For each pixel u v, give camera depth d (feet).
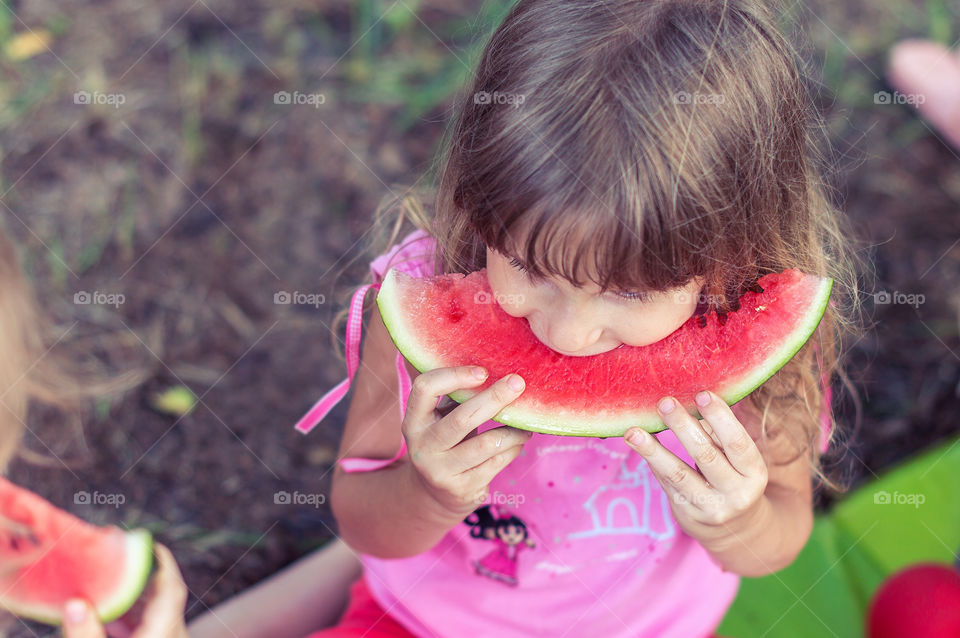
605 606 6.37
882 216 10.97
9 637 7.99
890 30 12.42
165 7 12.51
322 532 9.26
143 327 10.14
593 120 4.21
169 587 6.32
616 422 4.95
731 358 5.07
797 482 6.34
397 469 6.14
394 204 7.26
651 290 4.29
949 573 7.45
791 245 5.28
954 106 11.41
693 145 4.27
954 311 10.49
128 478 9.22
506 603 6.42
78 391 9.46
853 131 11.43
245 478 9.49
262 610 7.59
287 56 12.32
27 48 11.96
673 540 6.40
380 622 6.67
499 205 4.29
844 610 7.91
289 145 11.57
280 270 10.69
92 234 10.66
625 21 4.43
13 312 7.92
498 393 4.62
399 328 5.16
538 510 6.13
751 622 7.82
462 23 12.69
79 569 6.05
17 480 8.79
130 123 11.56
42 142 11.26
